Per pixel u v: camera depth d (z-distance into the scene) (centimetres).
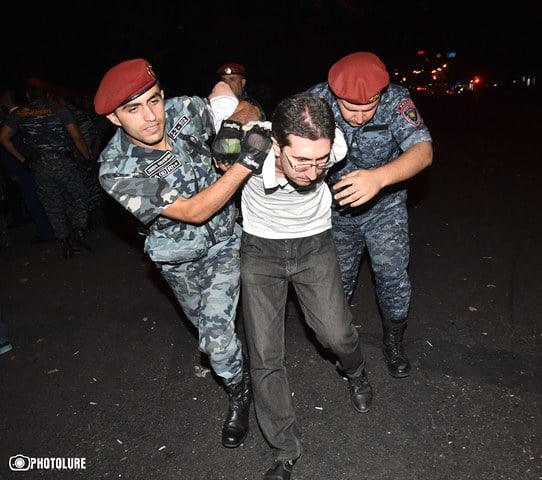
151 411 295
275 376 225
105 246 560
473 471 232
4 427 296
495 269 421
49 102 500
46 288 472
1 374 347
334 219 273
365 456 248
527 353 309
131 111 204
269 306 230
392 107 240
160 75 1702
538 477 226
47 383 332
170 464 257
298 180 197
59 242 593
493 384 284
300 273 231
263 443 263
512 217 541
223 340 238
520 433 249
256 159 200
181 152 226
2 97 558
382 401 280
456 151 1017
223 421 281
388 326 293
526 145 1016
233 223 245
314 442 259
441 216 566
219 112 244
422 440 252
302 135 182
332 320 229
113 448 271
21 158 543
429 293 391
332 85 224
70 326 399
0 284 493
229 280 244
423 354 316
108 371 337
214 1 1797
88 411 301
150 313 405
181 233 232
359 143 245
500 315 351
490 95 3497
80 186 527
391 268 267
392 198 267
